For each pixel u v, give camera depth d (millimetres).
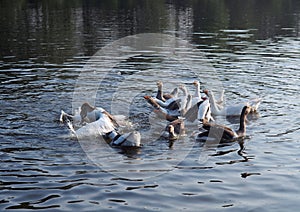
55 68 22766
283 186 10891
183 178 11312
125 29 35375
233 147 13344
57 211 9656
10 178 11086
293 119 15641
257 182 11094
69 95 18141
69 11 47250
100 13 45812
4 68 22688
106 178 11250
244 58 25516
